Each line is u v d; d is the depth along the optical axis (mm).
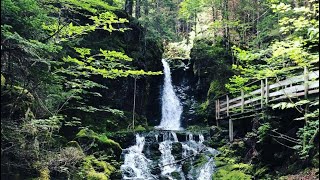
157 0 29453
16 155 6727
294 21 7199
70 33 9836
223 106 17797
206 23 29859
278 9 7355
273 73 9797
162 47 24875
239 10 25188
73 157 8914
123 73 10641
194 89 23625
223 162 14062
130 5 23234
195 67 23250
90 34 17625
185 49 30484
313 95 9547
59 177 8844
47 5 10297
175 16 33719
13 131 6285
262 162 12430
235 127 16625
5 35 5383
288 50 7316
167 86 23938
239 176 12148
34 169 7445
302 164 10703
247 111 14031
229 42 23062
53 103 11250
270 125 11875
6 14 5992
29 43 5773
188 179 14078
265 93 12367
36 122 6969
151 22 24969
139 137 16375
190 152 15914
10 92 6637
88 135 13531
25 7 6379
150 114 22531
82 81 11961
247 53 9734
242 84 13703
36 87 7031
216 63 21781
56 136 11750
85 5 11172
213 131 17938
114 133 16375
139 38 21281
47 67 6984
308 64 7695
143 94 21203
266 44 20500
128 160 14633
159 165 14891
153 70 22484
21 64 6383
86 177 10008
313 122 8750
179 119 22812
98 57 17391
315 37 7355
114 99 18703
